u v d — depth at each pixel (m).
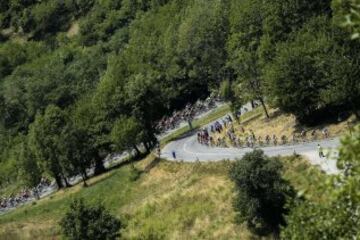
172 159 92.06
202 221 68.62
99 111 114.81
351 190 15.28
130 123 108.44
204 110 134.75
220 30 127.69
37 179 123.75
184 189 78.00
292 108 78.44
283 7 92.56
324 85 75.81
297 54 77.38
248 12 101.12
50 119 116.38
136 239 71.38
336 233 18.44
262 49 91.00
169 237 69.12
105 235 62.62
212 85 133.50
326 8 91.06
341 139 15.39
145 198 83.75
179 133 119.50
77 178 127.81
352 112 74.38
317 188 15.91
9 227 88.31
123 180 95.75
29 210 102.50
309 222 19.11
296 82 76.88
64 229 63.69
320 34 79.38
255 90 93.25
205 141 95.31
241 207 61.12
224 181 74.12
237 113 101.25
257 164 59.94
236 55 98.31
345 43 73.56
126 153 126.81
